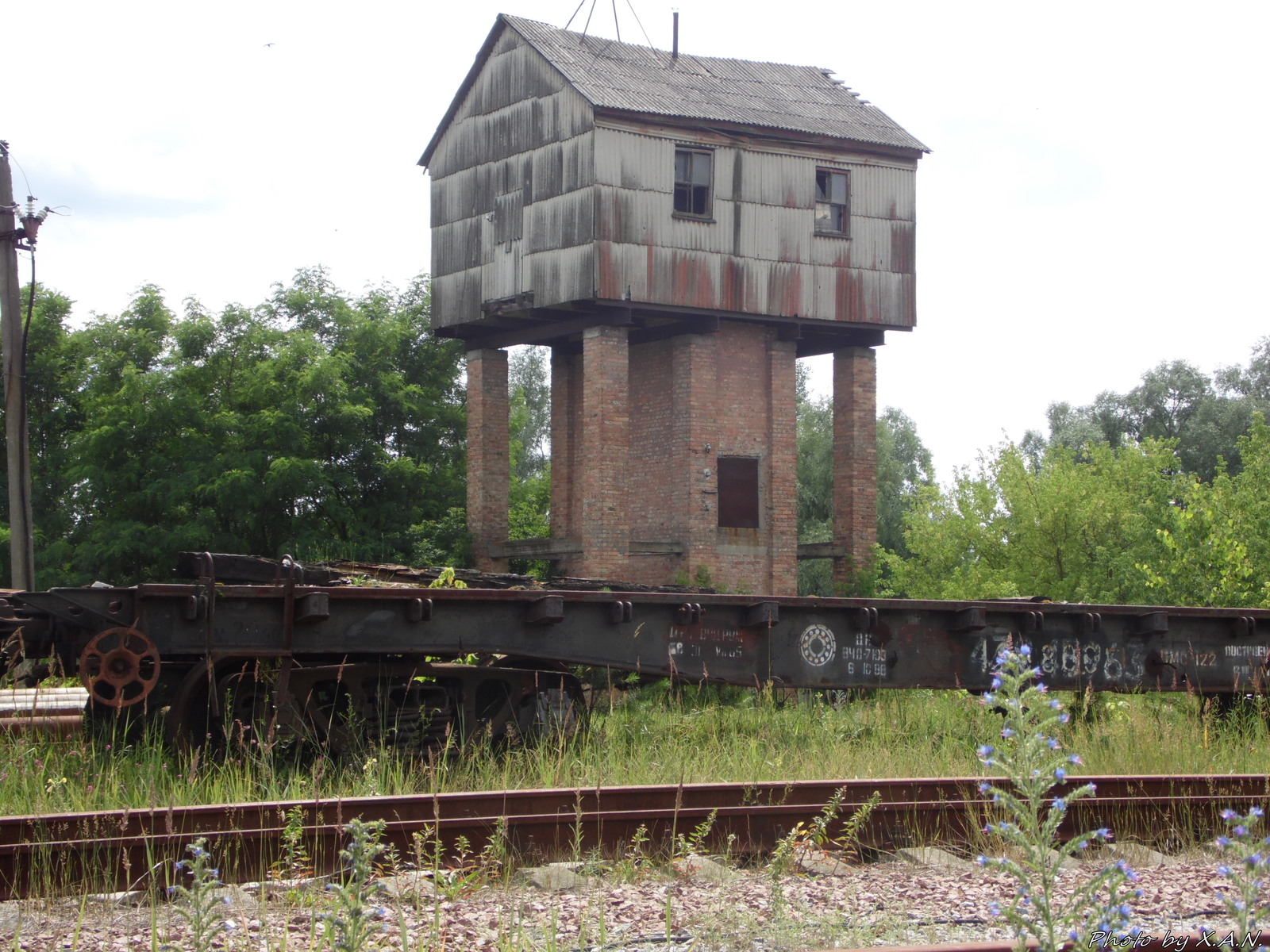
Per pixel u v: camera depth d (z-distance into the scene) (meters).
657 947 5.88
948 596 27.86
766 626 13.20
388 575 16.75
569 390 32.72
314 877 6.76
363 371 37.25
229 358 36.56
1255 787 9.19
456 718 11.91
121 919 6.22
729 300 28.64
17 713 10.91
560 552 29.23
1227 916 6.55
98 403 36.53
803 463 52.66
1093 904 4.28
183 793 8.86
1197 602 21.02
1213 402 55.62
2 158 20.72
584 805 8.02
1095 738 12.12
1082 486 28.91
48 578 34.75
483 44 30.39
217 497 32.66
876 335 30.94
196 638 10.56
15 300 20.75
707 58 32.88
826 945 5.98
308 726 10.95
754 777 9.93
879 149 30.50
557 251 28.14
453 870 6.86
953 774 10.30
